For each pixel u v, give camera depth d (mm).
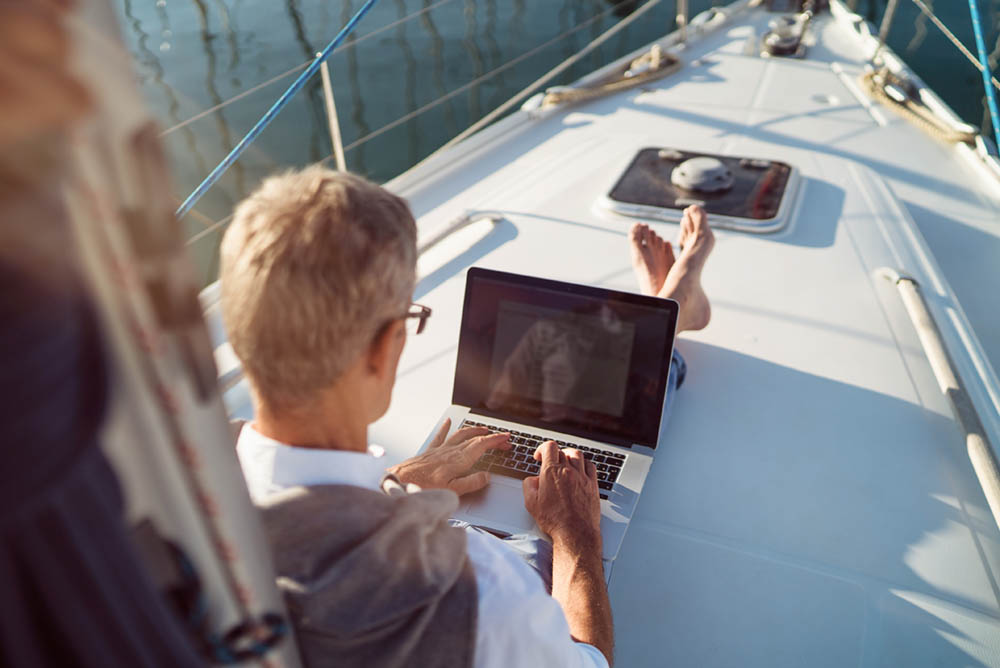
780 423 1598
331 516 658
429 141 6098
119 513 365
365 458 715
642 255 1854
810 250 2133
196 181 5371
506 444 1392
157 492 437
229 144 5844
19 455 292
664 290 1698
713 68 3451
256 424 752
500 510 1292
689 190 2350
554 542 1157
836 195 2395
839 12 3939
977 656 1170
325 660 651
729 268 2068
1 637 321
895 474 1481
